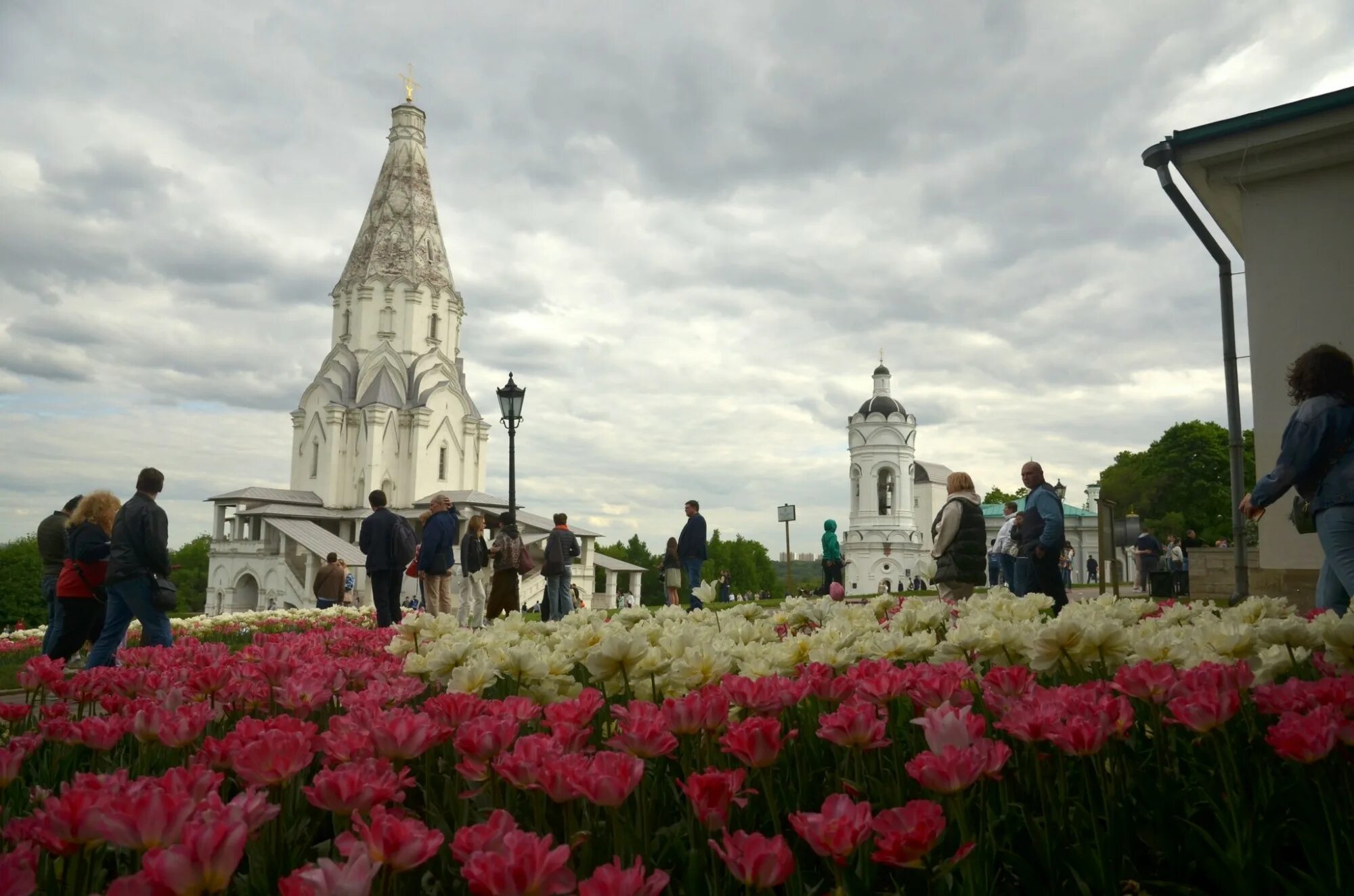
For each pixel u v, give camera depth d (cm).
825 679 276
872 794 240
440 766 272
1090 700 231
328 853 228
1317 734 204
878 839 174
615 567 6412
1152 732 276
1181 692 238
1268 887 203
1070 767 258
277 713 350
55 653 847
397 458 6341
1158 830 225
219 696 340
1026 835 227
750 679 268
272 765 205
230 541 6084
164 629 820
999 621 342
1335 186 930
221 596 6072
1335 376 552
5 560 7144
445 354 6738
